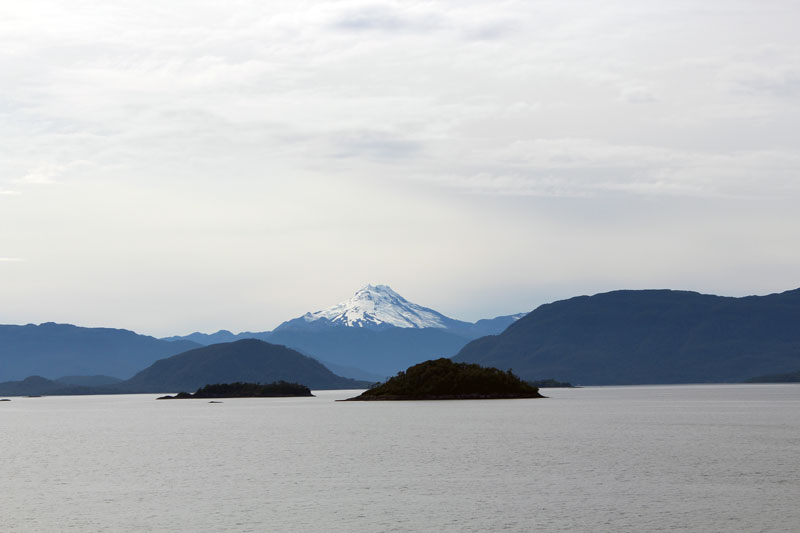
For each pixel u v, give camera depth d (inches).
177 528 2491.4
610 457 4008.4
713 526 2420.0
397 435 5506.9
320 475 3511.3
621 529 2402.8
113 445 5211.6
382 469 3681.1
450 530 2421.3
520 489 3065.9
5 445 5310.0
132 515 2682.1
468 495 2955.2
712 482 3159.5
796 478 3240.7
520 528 2432.3
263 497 2974.9
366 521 2544.3
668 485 3105.3
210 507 2792.8
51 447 5123.0
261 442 5191.9
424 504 2792.8
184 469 3804.1
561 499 2851.9
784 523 2448.3
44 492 3169.3
